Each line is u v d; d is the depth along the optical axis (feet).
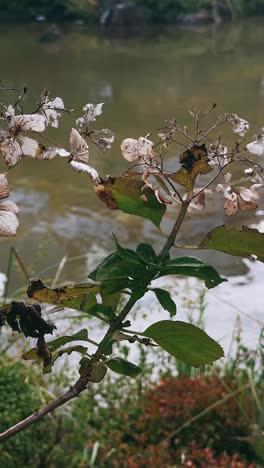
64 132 31.17
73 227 30.01
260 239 4.35
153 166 4.42
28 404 15.16
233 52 67.05
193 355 4.42
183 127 4.55
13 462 14.08
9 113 4.04
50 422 15.16
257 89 53.26
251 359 16.81
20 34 76.33
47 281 24.08
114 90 53.16
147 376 17.30
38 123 4.05
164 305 4.54
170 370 17.34
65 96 51.55
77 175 35.40
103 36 75.77
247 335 20.70
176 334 4.42
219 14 83.15
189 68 60.44
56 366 18.33
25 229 29.71
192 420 14.98
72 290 4.24
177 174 4.39
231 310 22.41
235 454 14.66
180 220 4.47
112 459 14.82
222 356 4.42
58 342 4.45
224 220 29.55
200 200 4.45
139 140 4.45
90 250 28.07
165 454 14.48
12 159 4.01
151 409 15.67
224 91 52.95
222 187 4.40
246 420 15.65
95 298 4.53
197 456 14.33
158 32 77.77
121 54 66.44
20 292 20.79
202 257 27.32
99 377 4.43
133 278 4.49
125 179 4.48
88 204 32.30
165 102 49.98
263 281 25.22
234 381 16.39
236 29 79.41
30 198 32.96
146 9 80.07
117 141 40.01
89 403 16.35
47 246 27.96
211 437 15.52
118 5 80.59
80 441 15.21
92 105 4.14
